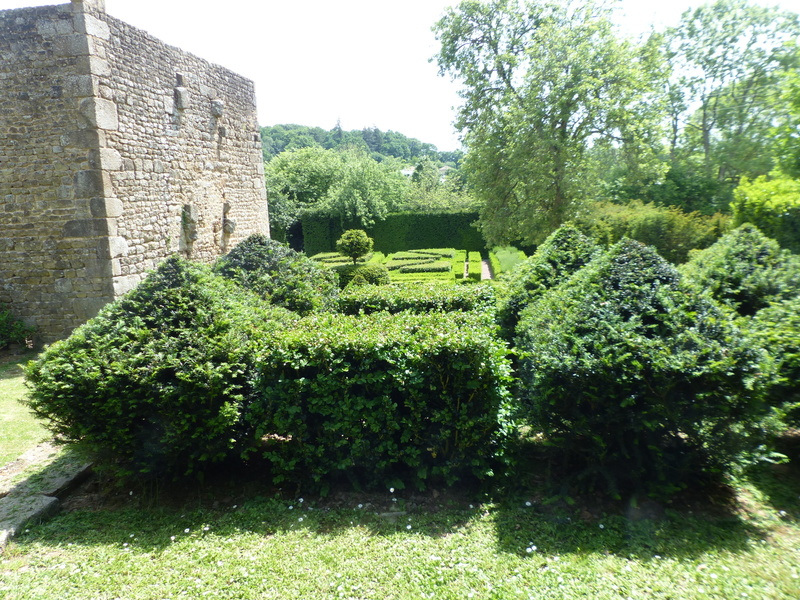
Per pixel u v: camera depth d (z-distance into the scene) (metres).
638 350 3.28
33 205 7.67
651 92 15.02
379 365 3.64
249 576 2.78
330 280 6.57
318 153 32.94
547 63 13.29
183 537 3.18
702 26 22.92
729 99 23.77
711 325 3.45
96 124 7.39
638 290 3.79
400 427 3.59
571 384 3.38
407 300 5.99
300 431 3.59
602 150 15.18
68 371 3.48
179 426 3.46
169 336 3.78
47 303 7.89
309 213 26.78
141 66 8.50
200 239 10.55
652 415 3.25
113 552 3.03
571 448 3.56
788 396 3.71
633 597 2.53
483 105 15.63
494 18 15.34
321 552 2.98
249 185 13.00
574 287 4.46
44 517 3.41
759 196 9.20
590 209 14.47
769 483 3.60
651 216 12.45
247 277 5.77
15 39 7.29
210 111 10.91
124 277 8.04
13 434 4.82
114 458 3.68
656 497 3.36
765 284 5.24
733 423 3.26
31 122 7.47
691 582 2.62
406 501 3.57
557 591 2.59
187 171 10.03
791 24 21.56
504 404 3.76
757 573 2.67
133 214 8.29
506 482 3.70
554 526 3.18
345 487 3.76
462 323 4.18
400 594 2.61
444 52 15.91
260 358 3.62
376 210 26.12
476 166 16.00
